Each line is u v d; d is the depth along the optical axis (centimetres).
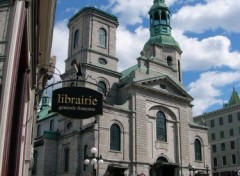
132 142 4991
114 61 5722
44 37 1627
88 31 5644
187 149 5609
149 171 5031
